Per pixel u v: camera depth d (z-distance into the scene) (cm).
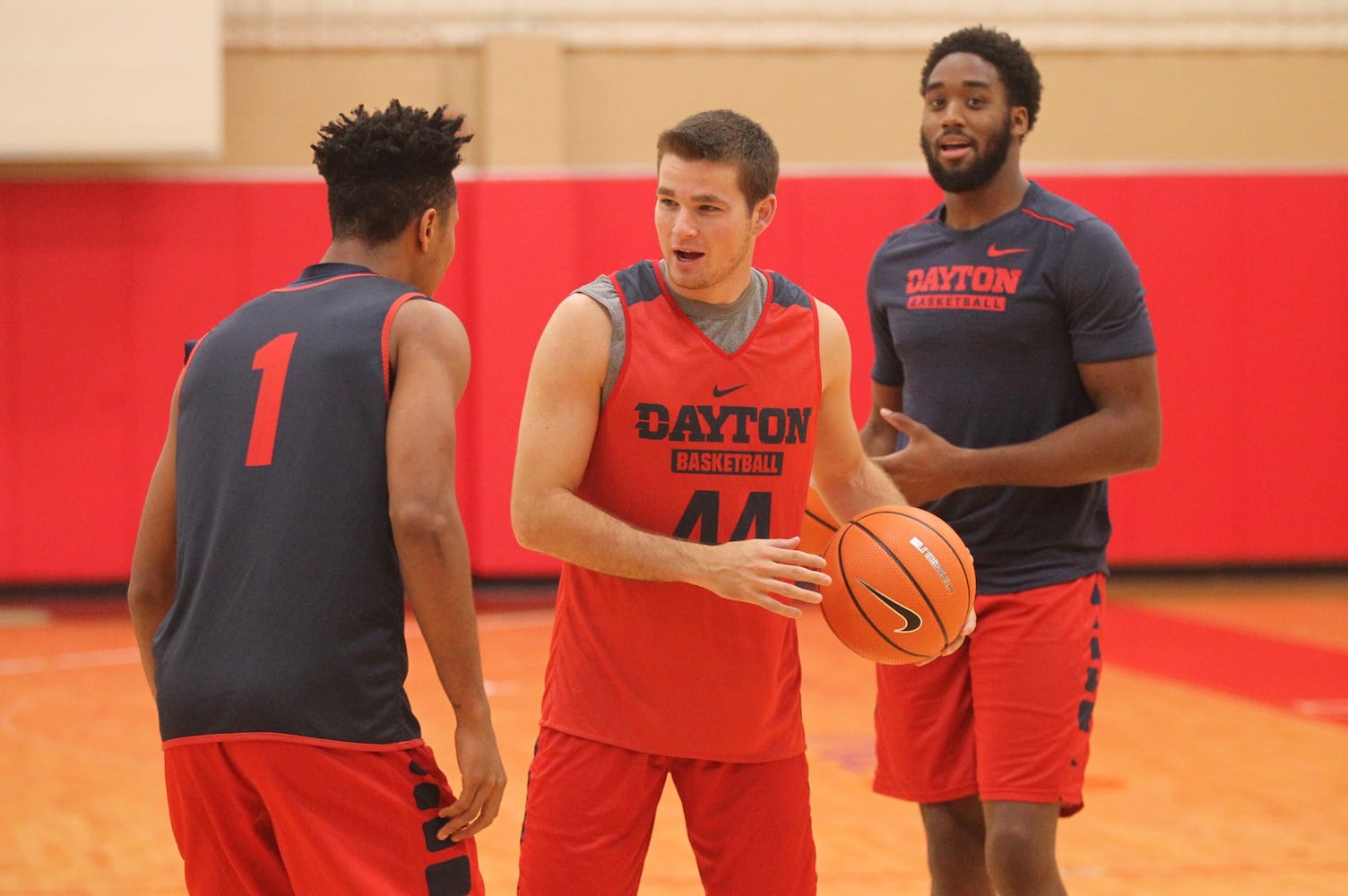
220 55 2414
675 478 547
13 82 2334
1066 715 651
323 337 494
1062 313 680
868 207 2464
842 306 2462
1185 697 1595
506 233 2448
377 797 476
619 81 2727
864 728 1449
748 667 547
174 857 1010
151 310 2402
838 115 2762
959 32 702
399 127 523
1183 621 2139
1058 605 665
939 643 582
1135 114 2781
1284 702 1564
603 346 539
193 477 499
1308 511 2516
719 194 523
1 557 2380
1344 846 1032
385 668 485
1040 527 677
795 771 566
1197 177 2481
